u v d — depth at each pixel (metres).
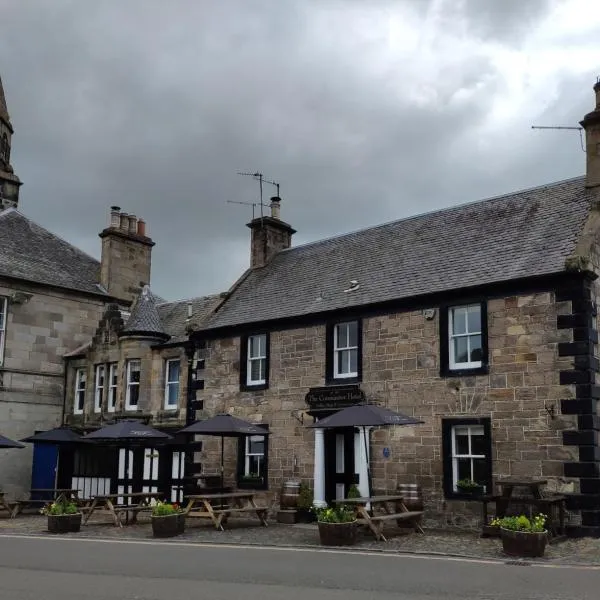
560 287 15.94
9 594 9.36
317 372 19.91
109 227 29.95
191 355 23.38
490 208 20.59
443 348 17.50
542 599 9.00
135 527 18.41
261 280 24.39
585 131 18.64
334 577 10.60
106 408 25.73
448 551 13.23
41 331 27.30
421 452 17.42
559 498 14.40
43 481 26.31
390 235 22.41
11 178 31.41
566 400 15.42
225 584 10.08
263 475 20.52
